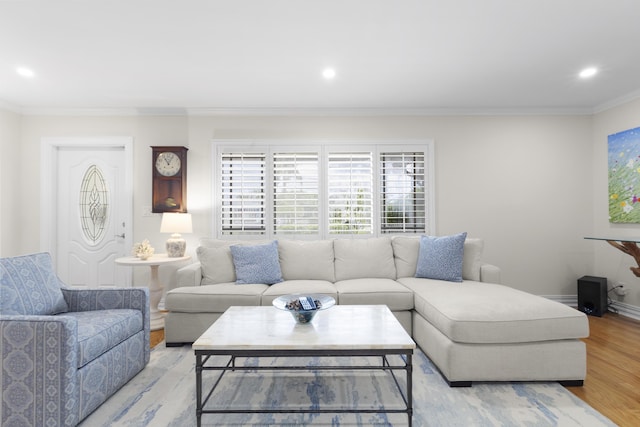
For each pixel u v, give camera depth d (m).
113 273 3.96
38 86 3.25
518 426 1.63
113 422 1.68
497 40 2.43
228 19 2.17
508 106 3.85
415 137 3.94
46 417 1.54
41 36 2.36
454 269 3.02
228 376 2.17
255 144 3.91
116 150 4.00
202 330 2.70
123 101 3.66
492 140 3.94
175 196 3.82
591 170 3.94
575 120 3.95
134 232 3.89
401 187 3.92
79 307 2.24
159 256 3.48
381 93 3.46
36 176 3.88
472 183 3.94
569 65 2.83
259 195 3.90
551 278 3.93
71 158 4.00
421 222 3.92
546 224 3.94
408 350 1.62
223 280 3.11
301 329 1.85
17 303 1.87
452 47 2.53
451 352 2.02
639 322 3.30
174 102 3.71
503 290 2.57
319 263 3.30
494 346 2.02
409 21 2.19
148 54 2.63
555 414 1.73
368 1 1.99
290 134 3.94
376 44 2.49
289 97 3.56
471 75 3.03
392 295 2.74
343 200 3.90
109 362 1.88
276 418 1.71
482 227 3.94
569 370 2.01
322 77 3.06
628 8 2.05
